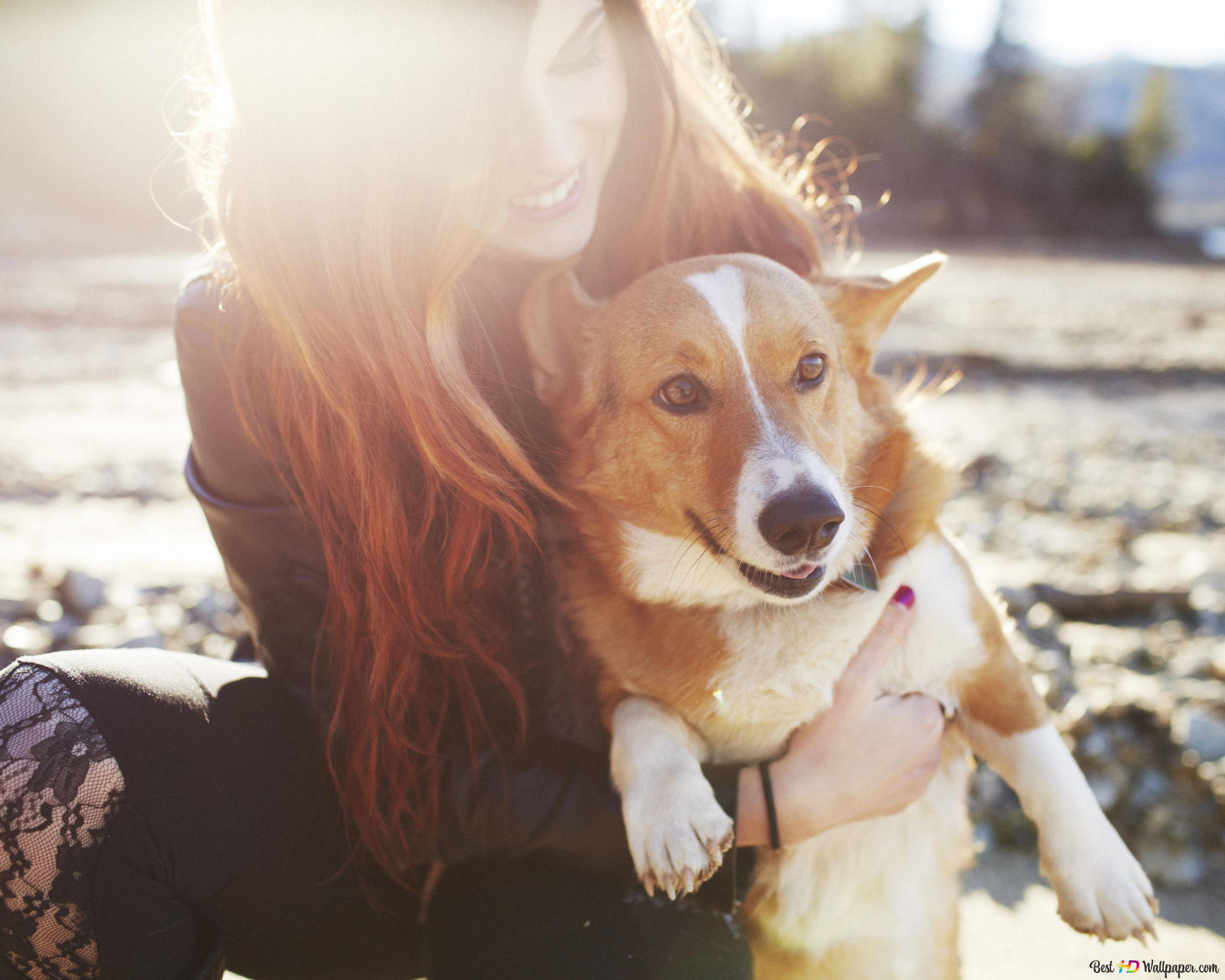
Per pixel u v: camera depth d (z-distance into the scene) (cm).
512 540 48
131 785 41
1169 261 752
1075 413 199
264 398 47
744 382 51
